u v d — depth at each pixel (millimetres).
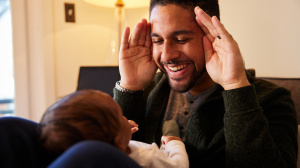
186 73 785
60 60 2275
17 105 2369
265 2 1482
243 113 641
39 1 2166
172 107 935
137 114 909
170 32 738
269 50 1491
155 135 917
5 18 2312
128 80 889
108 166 335
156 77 1079
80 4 2312
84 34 2357
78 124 494
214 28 721
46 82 2219
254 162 621
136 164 385
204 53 770
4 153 414
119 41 2172
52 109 520
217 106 821
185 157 706
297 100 1092
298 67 1354
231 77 675
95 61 2432
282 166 637
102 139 522
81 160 315
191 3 733
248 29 1593
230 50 678
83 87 2010
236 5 1646
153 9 771
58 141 484
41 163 483
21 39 2332
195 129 796
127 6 2117
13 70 2344
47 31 2189
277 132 715
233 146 645
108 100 582
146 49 902
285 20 1395
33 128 515
